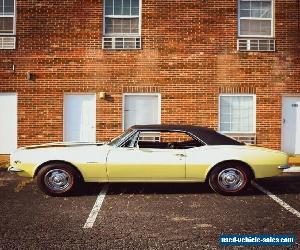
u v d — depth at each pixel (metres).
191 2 12.90
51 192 7.94
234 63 12.97
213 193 8.30
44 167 7.98
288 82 13.06
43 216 6.60
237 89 12.95
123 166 7.98
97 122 12.86
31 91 12.79
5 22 12.90
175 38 12.89
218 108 12.95
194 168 8.02
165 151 8.04
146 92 12.89
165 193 8.30
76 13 12.84
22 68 12.78
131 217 6.54
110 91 12.87
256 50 13.01
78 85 12.82
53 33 12.78
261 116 13.03
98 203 7.45
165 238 5.54
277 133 13.07
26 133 12.82
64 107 12.88
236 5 12.98
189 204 7.39
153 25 12.88
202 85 12.90
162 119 12.90
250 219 6.44
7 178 9.88
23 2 12.76
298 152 13.19
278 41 13.09
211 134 8.32
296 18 13.12
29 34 12.77
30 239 5.50
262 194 8.24
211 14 12.93
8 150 12.96
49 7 12.77
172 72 12.88
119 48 12.88
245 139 13.07
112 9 13.00
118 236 5.62
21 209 7.03
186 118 12.90
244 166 8.10
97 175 8.01
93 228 5.97
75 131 12.93
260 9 13.12
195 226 6.07
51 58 12.78
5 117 12.90
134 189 8.62
